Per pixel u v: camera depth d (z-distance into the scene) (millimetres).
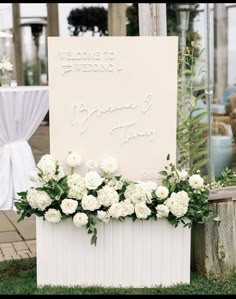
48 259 2492
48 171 2428
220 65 8188
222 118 5836
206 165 3930
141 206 2385
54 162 2457
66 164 2543
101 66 2516
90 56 2498
